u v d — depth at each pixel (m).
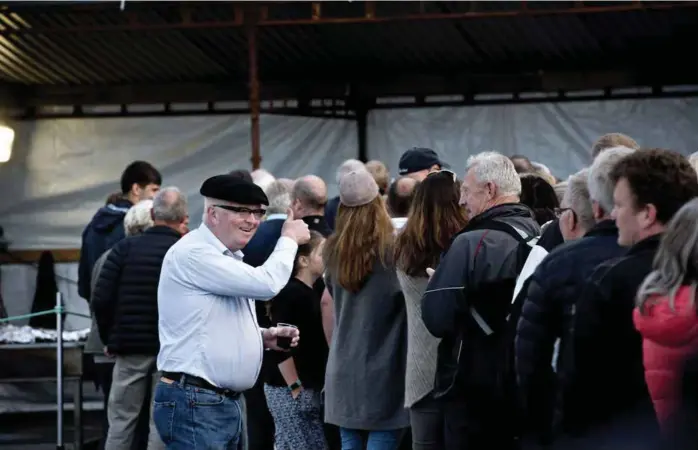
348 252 7.21
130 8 10.95
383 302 7.20
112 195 10.95
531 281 4.96
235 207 6.22
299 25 11.55
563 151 13.99
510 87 14.02
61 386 10.43
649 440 4.44
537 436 4.90
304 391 7.82
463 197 6.23
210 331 6.12
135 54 13.52
